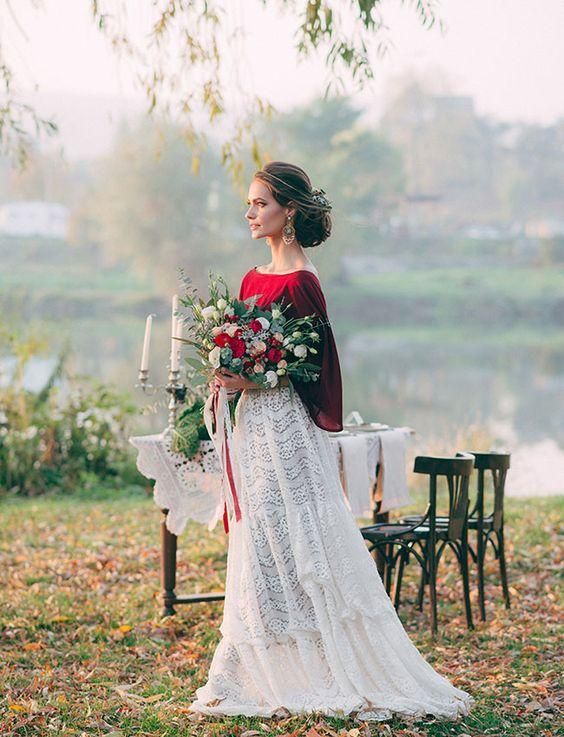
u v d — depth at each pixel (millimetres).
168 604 5371
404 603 5648
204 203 42000
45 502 9656
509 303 49062
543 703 3977
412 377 29328
